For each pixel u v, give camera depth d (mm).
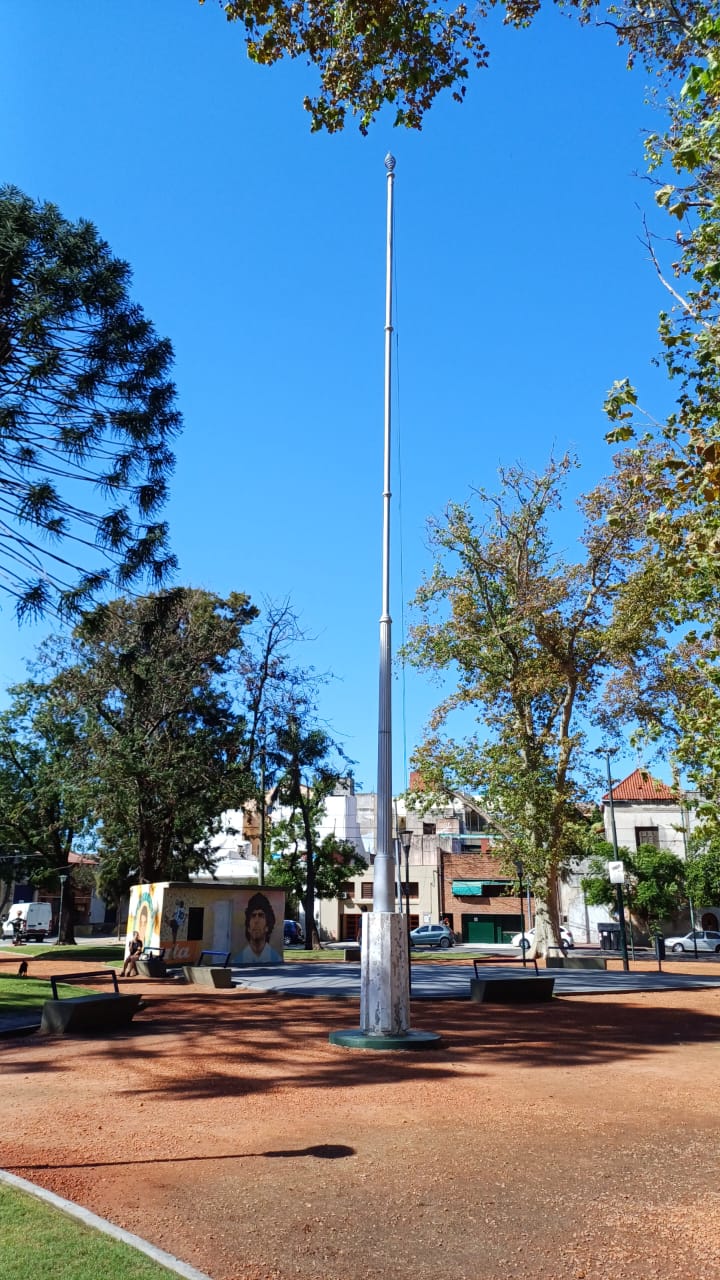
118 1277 4332
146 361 17250
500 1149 7090
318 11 10375
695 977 24109
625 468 26734
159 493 17688
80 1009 13383
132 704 27656
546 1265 4836
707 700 11750
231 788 30562
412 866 62562
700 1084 9742
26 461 14617
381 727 12672
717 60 8344
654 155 10164
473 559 30219
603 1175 6414
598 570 28922
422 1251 5031
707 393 9758
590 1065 10828
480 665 29766
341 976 23703
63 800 32125
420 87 10836
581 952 43375
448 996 18094
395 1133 7547
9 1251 4633
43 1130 7652
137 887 29453
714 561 9664
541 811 28172
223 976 20984
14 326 14172
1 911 64500
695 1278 4656
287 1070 10336
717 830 11523
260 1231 5328
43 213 14992
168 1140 7320
